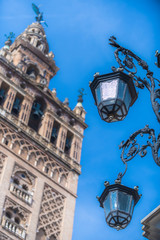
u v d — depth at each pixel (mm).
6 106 51594
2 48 57750
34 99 55531
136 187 13047
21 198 45281
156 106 12320
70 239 46719
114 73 13266
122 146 12984
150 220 13414
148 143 12188
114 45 13867
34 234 43781
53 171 51188
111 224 12805
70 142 56906
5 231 41438
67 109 58844
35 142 51500
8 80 54250
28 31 65938
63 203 49281
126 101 13133
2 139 48594
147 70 13195
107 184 13148
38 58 61469
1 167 46219
